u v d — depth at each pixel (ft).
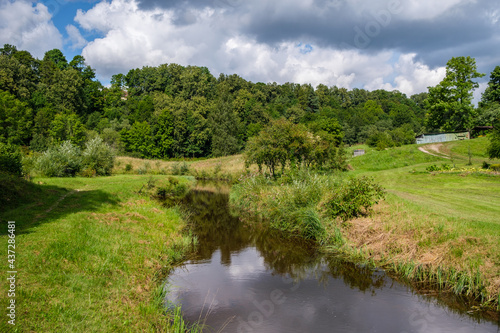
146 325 17.40
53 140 165.89
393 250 27.99
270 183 61.26
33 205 36.99
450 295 22.30
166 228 38.70
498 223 32.32
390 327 18.31
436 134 174.60
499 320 19.25
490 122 170.91
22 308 15.81
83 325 15.96
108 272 22.25
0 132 170.40
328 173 75.05
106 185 60.29
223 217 51.06
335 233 32.89
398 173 88.38
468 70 169.07
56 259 21.75
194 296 22.38
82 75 300.40
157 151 229.86
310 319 19.13
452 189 60.39
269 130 71.72
